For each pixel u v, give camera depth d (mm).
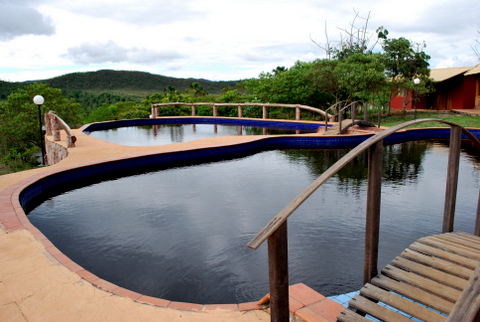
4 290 2482
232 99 23156
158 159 8250
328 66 15688
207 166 8320
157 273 3357
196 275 3318
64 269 2783
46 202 5535
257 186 6395
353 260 3586
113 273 3354
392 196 5691
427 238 2832
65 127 9547
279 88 17938
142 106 25625
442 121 2582
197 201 5520
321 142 11102
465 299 1058
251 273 3357
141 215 4906
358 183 6445
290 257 3658
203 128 17297
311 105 18406
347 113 17641
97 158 7668
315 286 3125
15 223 3773
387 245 3898
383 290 2102
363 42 18625
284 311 1574
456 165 2939
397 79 15836
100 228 4449
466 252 2494
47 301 2348
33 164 19609
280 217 1440
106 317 2166
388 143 11438
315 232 4281
